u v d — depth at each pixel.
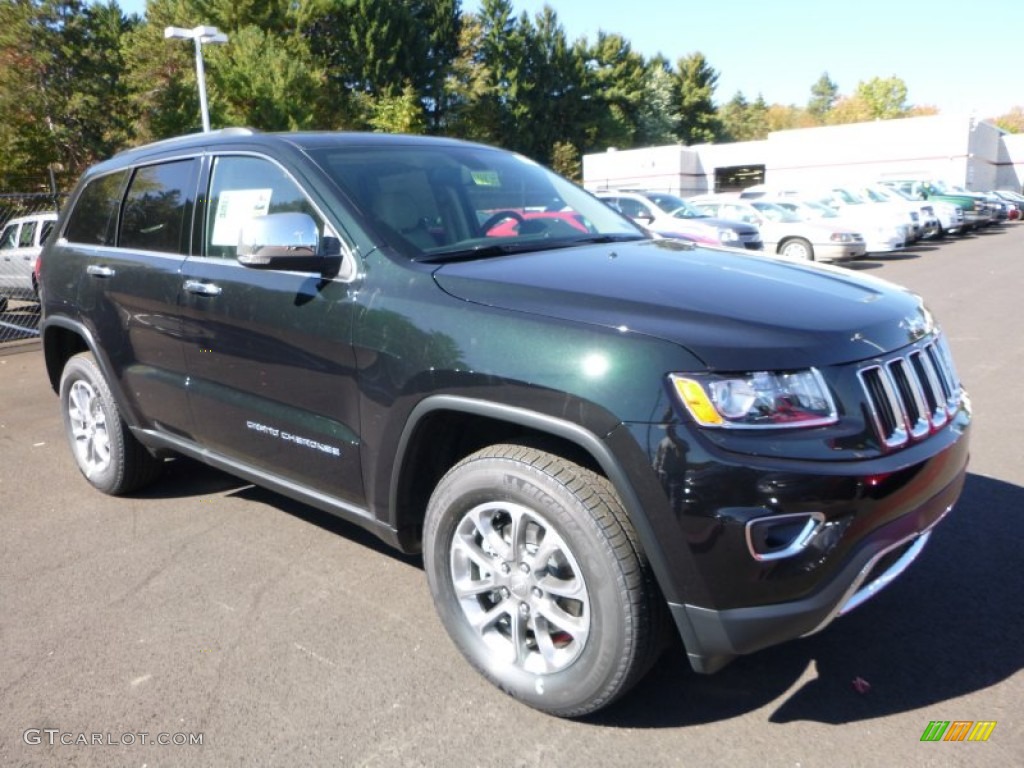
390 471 2.92
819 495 2.21
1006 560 3.59
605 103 64.56
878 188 23.48
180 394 3.85
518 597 2.66
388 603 3.42
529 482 2.50
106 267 4.21
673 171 44.03
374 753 2.53
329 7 42.31
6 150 30.91
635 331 2.37
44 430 6.33
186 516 4.39
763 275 2.90
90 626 3.30
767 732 2.56
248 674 2.94
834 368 2.34
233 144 3.66
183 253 3.79
